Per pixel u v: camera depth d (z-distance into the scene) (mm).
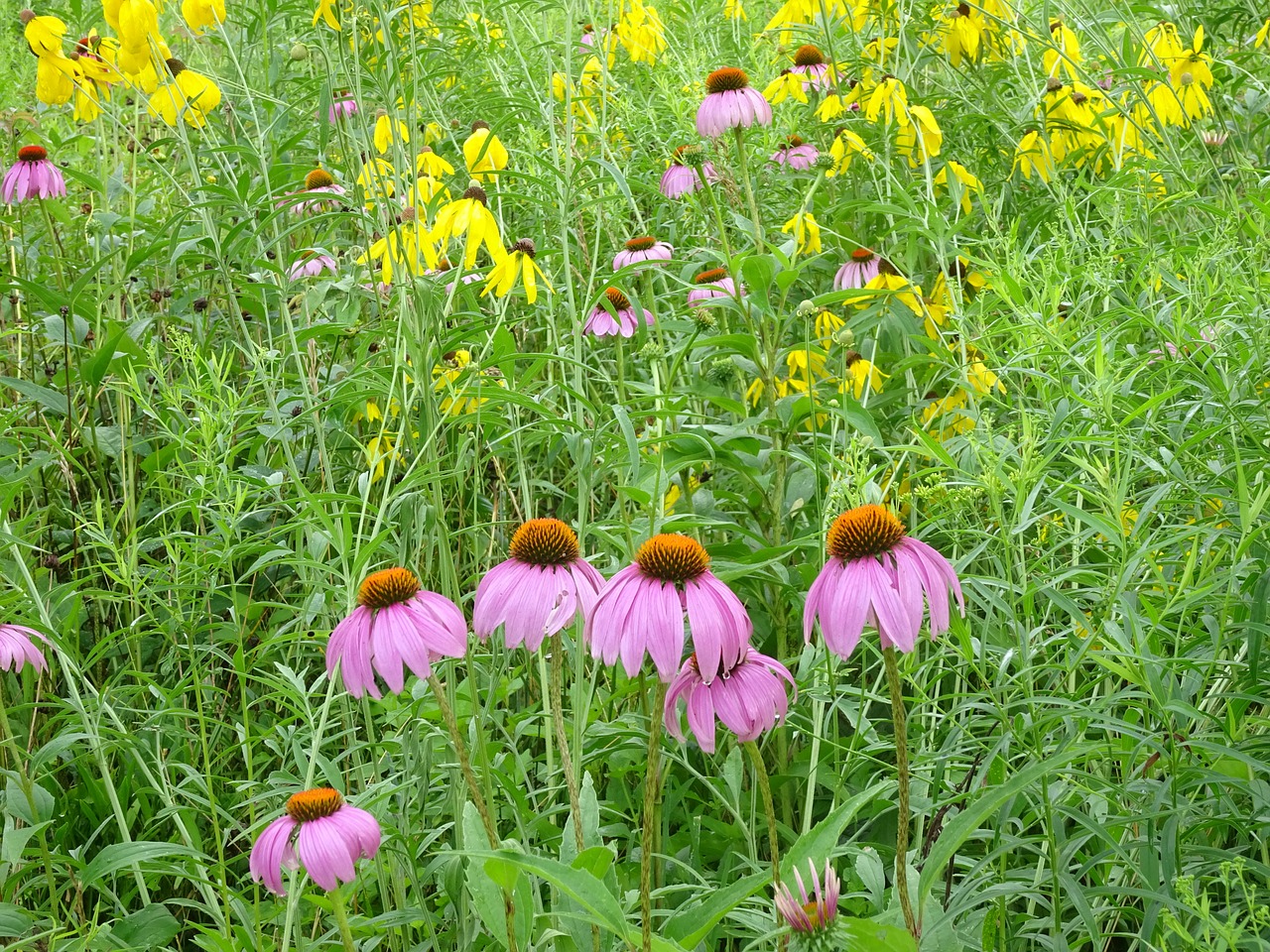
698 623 848
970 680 1183
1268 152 1883
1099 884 1018
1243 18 2121
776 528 1330
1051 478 1127
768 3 2463
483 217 1265
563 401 1571
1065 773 934
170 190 2029
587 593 913
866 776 1165
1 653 1057
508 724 1205
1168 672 977
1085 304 1219
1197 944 829
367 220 1365
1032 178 1818
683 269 1578
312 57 1829
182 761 1249
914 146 1678
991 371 1254
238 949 1033
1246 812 989
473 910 1053
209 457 1165
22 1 2158
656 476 1259
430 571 1278
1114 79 1836
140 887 1083
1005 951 967
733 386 1510
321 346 1687
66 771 1336
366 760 1278
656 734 840
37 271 1986
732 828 1165
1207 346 1095
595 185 1670
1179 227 1633
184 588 1128
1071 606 955
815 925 787
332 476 1511
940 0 1917
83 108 1530
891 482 1149
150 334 1743
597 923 802
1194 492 1021
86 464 1580
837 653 828
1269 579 925
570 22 1436
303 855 925
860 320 1459
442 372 1307
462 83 2043
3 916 1025
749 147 1706
